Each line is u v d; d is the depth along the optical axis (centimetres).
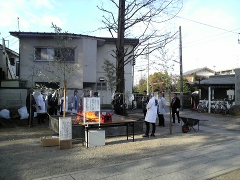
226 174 484
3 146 699
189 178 456
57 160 566
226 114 1775
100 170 493
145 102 1179
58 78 1105
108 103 1972
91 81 1806
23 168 507
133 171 489
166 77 1617
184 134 934
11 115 1306
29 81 1712
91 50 1808
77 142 763
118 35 1259
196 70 4678
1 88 1418
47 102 1283
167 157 597
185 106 2538
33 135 862
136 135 906
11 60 2475
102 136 721
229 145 740
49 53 1677
